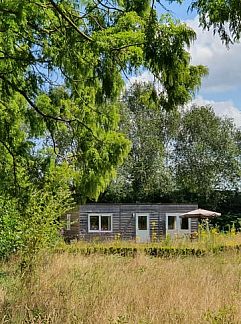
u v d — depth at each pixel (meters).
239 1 4.21
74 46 6.67
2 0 6.34
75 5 7.20
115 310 8.00
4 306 8.29
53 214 11.38
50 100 8.18
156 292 9.74
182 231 35.62
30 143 8.59
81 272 11.66
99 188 8.55
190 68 6.08
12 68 7.42
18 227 11.55
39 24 7.04
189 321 7.61
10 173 8.69
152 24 5.48
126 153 8.51
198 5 4.35
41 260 11.29
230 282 11.42
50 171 8.70
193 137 51.91
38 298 8.73
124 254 18.75
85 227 34.00
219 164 50.12
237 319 7.55
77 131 8.45
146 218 35.28
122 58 6.58
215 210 49.41
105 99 7.18
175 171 51.94
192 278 11.66
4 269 12.22
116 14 7.18
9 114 8.30
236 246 18.75
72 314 7.86
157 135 51.47
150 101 6.23
